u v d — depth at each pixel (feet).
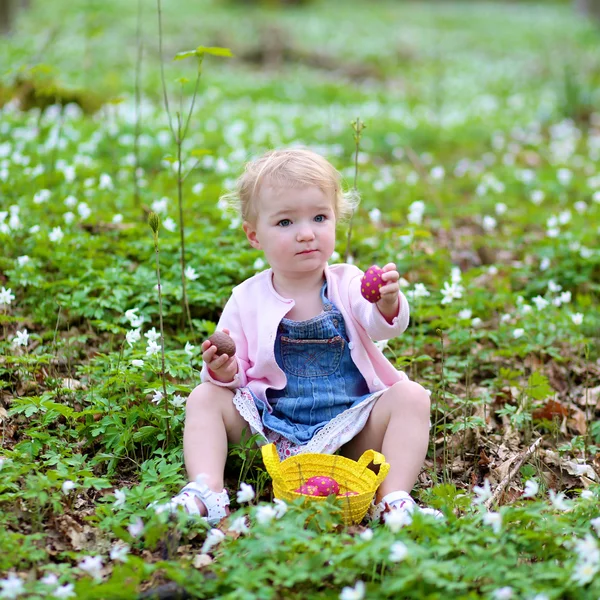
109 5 75.92
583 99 41.60
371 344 11.68
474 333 16.47
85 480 10.42
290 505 9.50
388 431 11.00
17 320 14.90
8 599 8.27
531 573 8.70
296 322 11.53
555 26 92.53
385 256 19.17
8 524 10.07
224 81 48.19
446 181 28.07
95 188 22.38
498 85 54.34
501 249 21.39
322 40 73.67
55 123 27.55
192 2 97.45
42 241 17.57
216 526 10.16
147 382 12.91
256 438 11.11
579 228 21.93
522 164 31.58
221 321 12.09
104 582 9.10
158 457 11.81
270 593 8.28
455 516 9.78
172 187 23.48
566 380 15.76
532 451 12.49
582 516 9.98
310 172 11.39
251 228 12.06
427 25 96.43
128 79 43.93
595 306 18.40
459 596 8.33
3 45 48.26
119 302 15.79
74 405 13.21
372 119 37.19
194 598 8.71
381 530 9.18
